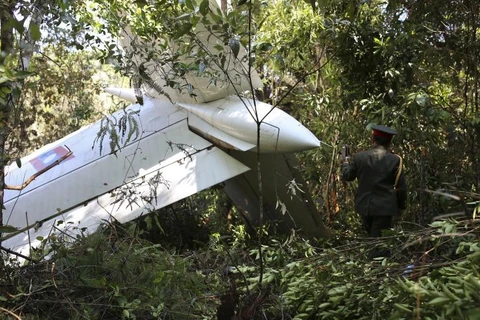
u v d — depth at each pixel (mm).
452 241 2762
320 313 2730
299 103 7395
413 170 5613
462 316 1702
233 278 3332
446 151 5496
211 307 3244
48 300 2865
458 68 5746
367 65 6023
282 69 6508
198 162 5660
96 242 3410
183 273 3406
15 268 3143
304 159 7051
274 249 3822
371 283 2658
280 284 3148
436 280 2195
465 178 5379
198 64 4047
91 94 9234
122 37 5348
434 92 5922
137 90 4707
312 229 6359
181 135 5996
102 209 5531
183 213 6930
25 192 6098
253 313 2750
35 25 3076
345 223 6633
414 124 5441
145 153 5938
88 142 6535
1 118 3299
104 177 5855
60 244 3441
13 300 2842
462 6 5379
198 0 3805
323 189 6977
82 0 5090
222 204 7707
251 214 6805
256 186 6363
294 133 5254
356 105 6266
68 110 9180
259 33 6324
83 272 3111
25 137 5145
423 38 5680
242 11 3559
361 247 3191
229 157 5598
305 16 5902
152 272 3270
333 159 6594
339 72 6344
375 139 4879
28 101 6504
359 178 4852
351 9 4008
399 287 2129
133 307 2855
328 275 2965
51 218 5707
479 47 5359
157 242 6113
